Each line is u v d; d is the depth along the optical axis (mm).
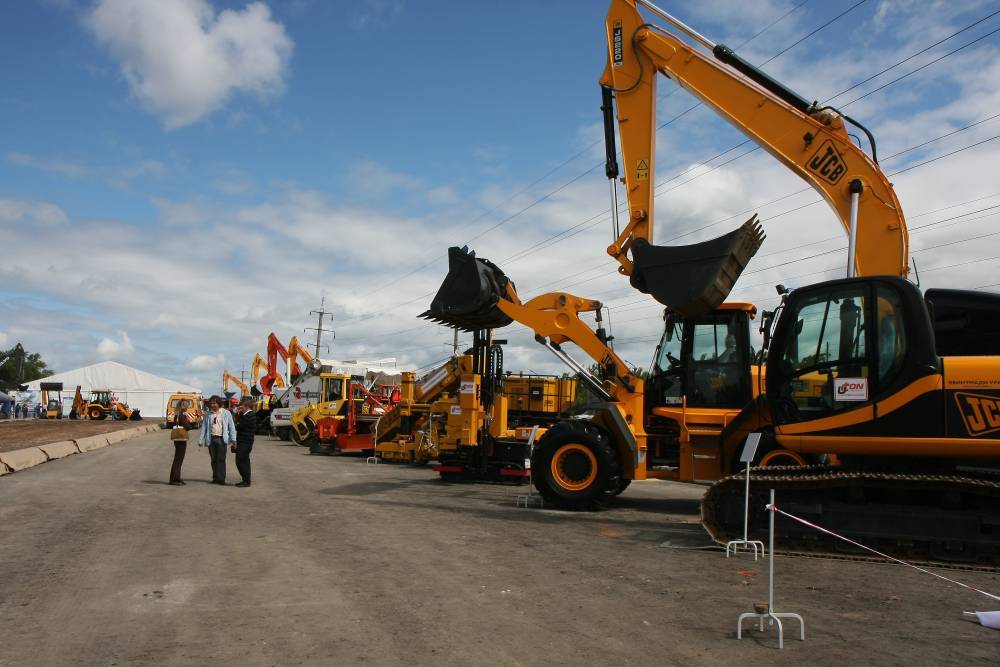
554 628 4770
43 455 18094
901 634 4703
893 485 7094
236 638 4504
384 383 31953
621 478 10766
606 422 10602
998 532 6688
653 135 10992
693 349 10875
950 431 6840
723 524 7672
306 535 8156
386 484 14008
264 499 11297
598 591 5770
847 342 7445
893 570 6598
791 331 7793
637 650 4340
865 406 7223
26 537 7848
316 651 4277
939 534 6871
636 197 10945
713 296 9750
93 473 15125
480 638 4547
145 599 5391
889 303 7305
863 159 9406
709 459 10414
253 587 5773
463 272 11953
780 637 4461
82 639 4473
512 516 9867
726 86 10383
